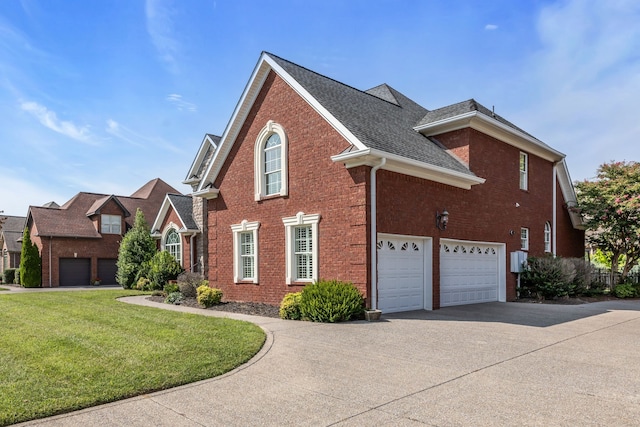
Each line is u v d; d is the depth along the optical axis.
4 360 7.15
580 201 22.98
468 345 8.33
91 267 33.38
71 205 35.00
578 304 16.28
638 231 20.53
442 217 14.24
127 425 4.59
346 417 4.77
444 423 4.59
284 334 9.34
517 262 17.64
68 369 6.54
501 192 17.33
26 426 4.54
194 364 6.77
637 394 5.55
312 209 13.27
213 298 14.62
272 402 5.25
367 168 11.96
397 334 9.36
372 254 11.85
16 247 37.50
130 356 7.28
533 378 6.21
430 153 14.41
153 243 27.39
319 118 13.17
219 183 16.95
